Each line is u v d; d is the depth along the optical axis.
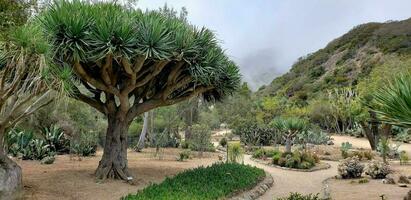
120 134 9.84
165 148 21.42
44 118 16.83
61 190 7.90
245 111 39.91
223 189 7.86
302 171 13.80
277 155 15.62
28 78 6.14
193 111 27.53
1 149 6.84
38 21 7.66
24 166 11.32
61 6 8.26
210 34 9.90
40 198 7.06
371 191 9.04
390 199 8.07
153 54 8.35
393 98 4.74
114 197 7.55
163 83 10.59
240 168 10.77
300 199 6.97
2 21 6.41
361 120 22.08
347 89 38.62
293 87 64.31
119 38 7.90
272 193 9.44
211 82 10.36
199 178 8.84
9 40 5.63
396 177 10.93
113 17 8.26
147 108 10.33
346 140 31.78
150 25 8.50
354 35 74.50
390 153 18.27
